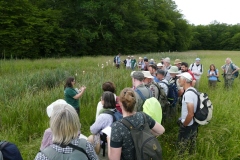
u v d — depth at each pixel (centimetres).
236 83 1029
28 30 3078
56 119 208
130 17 4819
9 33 2916
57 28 3488
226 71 941
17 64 1734
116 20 4191
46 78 1018
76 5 4141
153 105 353
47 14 3506
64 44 3678
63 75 1116
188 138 414
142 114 274
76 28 4038
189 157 398
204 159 409
